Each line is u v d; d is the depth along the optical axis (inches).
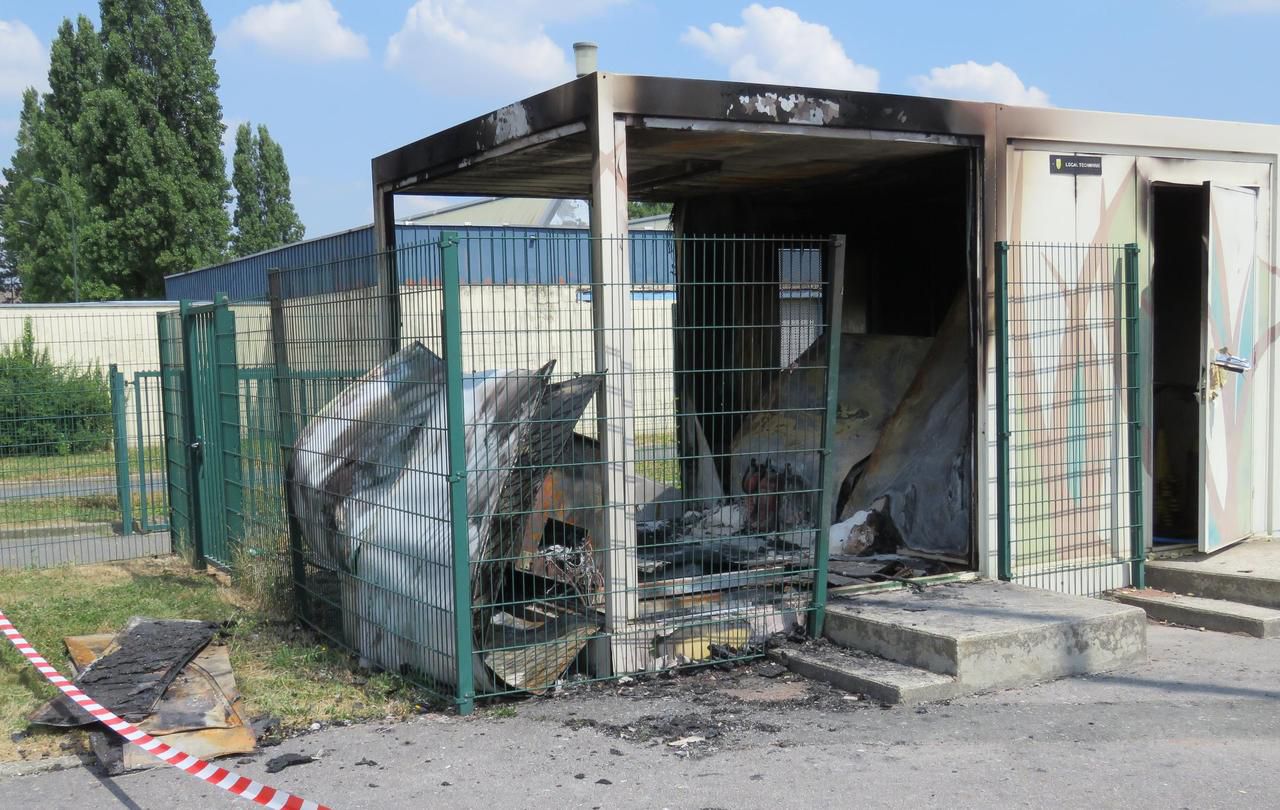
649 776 167.8
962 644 206.8
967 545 270.5
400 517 211.9
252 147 2298.2
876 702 203.8
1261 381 309.9
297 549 257.0
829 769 169.9
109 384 403.9
